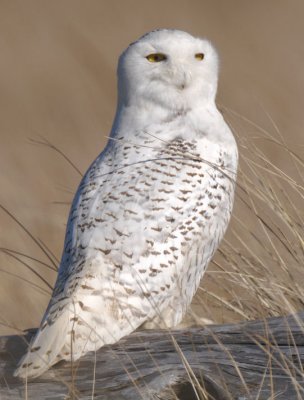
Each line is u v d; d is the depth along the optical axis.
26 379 8.41
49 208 16.83
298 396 7.93
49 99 27.59
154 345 9.15
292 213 11.30
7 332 12.30
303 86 24.00
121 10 32.81
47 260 14.94
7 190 18.58
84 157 22.22
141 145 10.46
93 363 8.88
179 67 10.70
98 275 9.21
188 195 9.99
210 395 8.25
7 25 31.80
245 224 11.67
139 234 9.59
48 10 32.50
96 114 25.56
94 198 9.83
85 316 8.97
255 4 33.53
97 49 28.12
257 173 11.23
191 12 32.84
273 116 21.22
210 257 10.35
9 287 13.23
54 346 8.73
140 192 9.86
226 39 30.75
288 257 10.87
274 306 10.35
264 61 27.62
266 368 8.38
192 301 10.97
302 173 11.74
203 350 8.96
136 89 10.80
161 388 8.42
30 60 30.08
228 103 22.39
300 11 32.97
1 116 27.02
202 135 10.64
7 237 15.56
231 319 10.67
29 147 23.50
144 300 9.41
